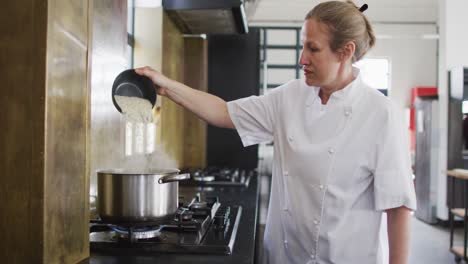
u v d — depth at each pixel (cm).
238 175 334
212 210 174
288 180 153
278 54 800
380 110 138
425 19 902
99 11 174
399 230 135
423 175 671
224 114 169
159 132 281
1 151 98
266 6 824
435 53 933
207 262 118
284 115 157
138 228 140
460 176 453
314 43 130
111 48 190
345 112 142
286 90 162
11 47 97
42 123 96
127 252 127
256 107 165
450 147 611
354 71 149
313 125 148
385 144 135
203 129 397
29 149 97
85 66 117
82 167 116
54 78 100
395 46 937
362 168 139
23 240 98
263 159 473
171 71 312
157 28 281
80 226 116
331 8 131
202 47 386
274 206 163
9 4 96
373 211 143
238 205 209
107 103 185
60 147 104
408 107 937
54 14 99
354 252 143
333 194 141
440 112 637
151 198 126
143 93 167
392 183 132
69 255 110
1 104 97
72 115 110
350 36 128
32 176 97
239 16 294
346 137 140
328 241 143
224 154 406
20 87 97
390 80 940
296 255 154
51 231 100
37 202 97
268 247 166
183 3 276
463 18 623
